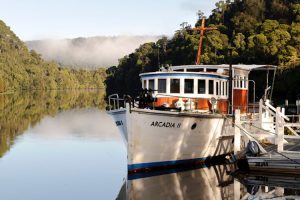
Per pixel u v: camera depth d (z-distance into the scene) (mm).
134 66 105750
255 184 16234
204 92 19781
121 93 110312
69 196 15289
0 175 18922
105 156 23406
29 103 82875
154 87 19719
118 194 15367
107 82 128125
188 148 18703
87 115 51562
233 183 16453
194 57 71688
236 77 22828
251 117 23359
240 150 19016
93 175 18703
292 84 50250
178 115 17594
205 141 19250
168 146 18062
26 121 43938
